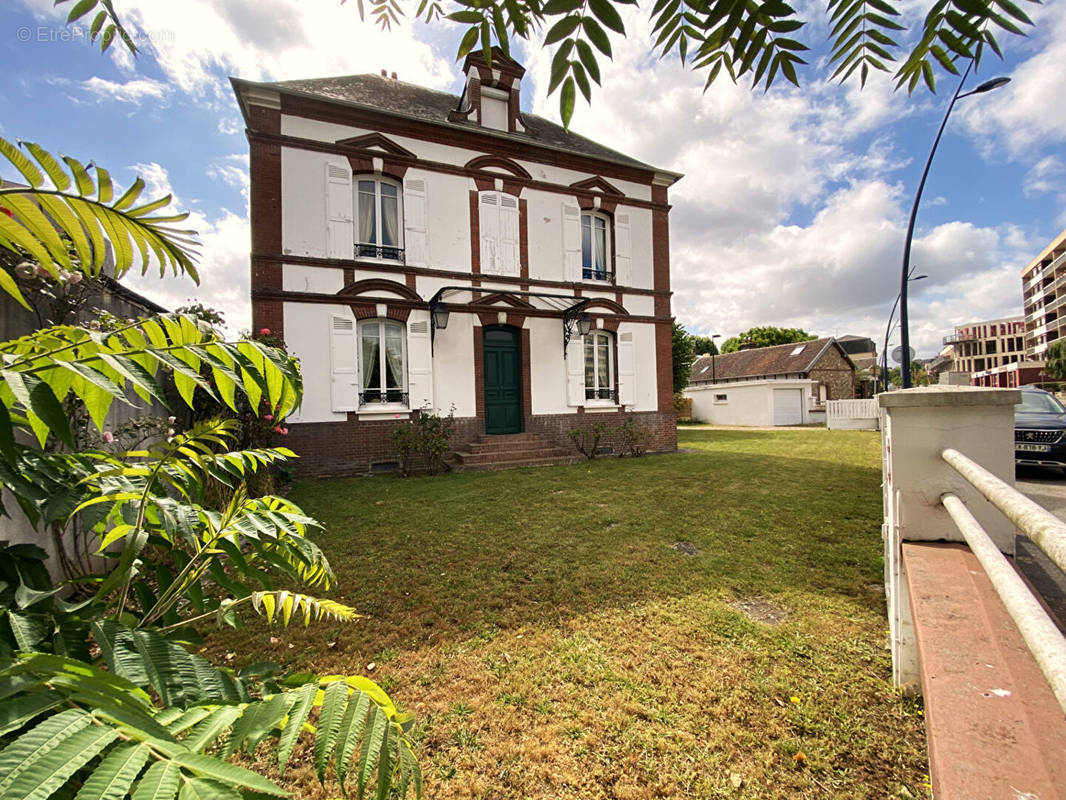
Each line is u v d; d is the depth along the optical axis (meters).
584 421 11.82
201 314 6.00
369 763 0.88
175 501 1.42
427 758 1.98
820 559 4.16
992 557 1.12
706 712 2.22
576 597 3.49
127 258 1.32
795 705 2.25
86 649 1.06
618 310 12.20
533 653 2.75
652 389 12.59
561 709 2.27
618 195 12.23
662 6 1.24
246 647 2.86
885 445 2.82
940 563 1.94
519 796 1.80
